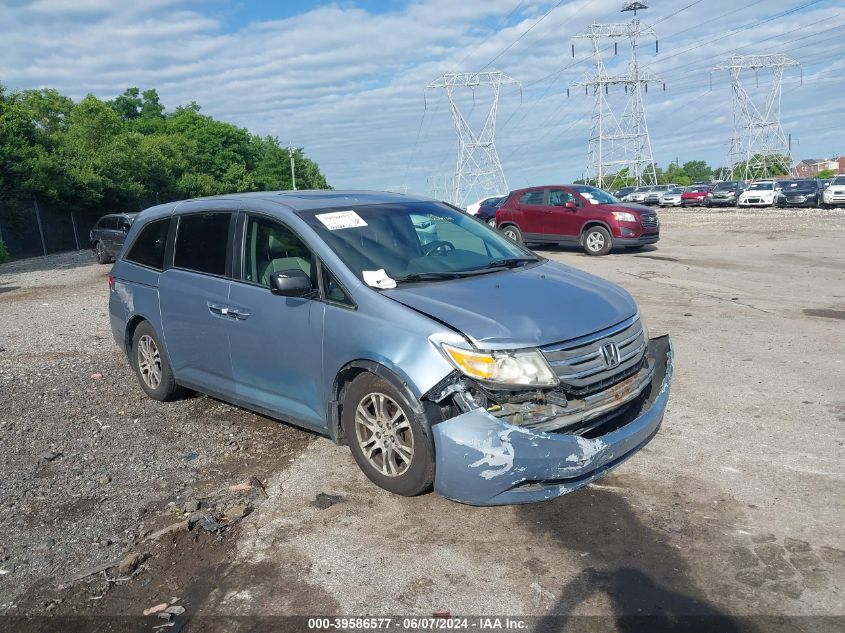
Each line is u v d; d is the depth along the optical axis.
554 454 3.59
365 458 4.20
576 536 3.64
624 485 4.17
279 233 4.82
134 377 7.11
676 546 3.50
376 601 3.18
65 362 7.88
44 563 3.65
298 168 87.12
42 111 49.19
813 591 3.09
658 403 4.21
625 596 3.12
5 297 14.72
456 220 5.42
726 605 3.03
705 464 4.41
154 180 43.97
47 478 4.69
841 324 8.26
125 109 75.69
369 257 4.50
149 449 5.13
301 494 4.25
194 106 69.38
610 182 84.44
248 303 4.86
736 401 5.59
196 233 5.53
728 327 8.34
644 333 4.44
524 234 18.53
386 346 3.91
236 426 5.51
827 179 38.28
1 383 7.03
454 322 3.81
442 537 3.70
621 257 16.44
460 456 3.62
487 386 3.61
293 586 3.33
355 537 3.73
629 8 73.38
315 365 4.40
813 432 4.88
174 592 3.35
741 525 3.66
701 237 21.11
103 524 4.03
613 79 74.31
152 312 5.82
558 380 3.67
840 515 3.72
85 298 13.59
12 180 30.20
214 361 5.25
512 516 3.88
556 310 4.02
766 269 13.22
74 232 34.66
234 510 4.07
